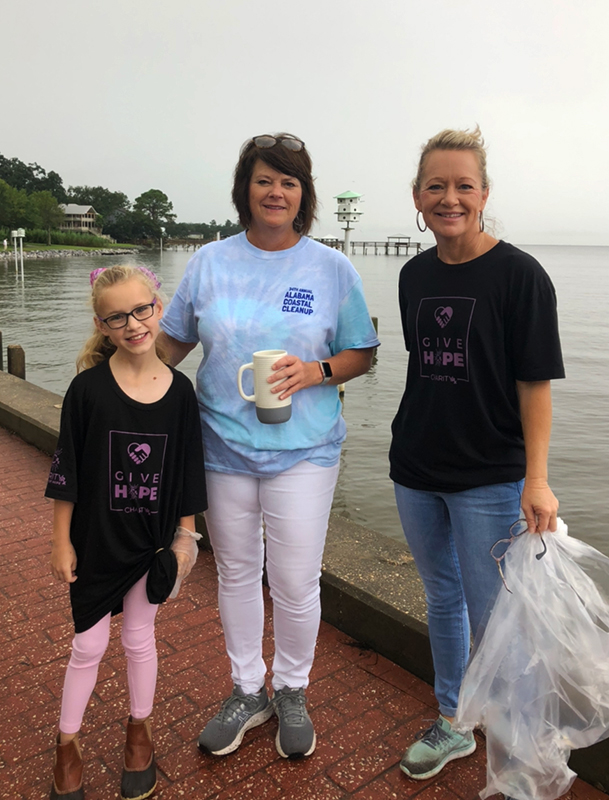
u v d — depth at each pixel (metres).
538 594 1.62
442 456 1.79
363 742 2.07
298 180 1.81
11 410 5.44
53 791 1.83
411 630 2.36
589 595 1.62
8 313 22.61
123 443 1.74
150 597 1.79
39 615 2.80
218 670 2.42
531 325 1.59
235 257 1.92
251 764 1.99
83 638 1.79
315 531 1.95
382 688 2.33
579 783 1.88
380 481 7.33
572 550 1.66
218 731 2.01
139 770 1.85
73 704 1.79
